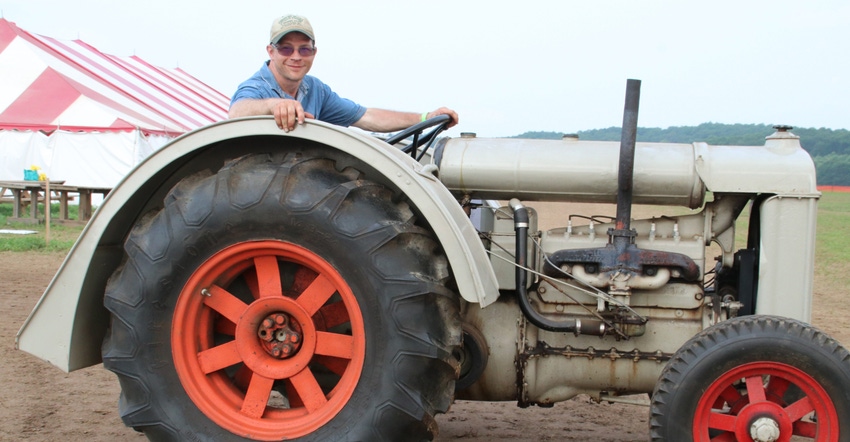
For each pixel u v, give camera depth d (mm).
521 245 3287
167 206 3006
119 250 3268
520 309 3355
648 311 3363
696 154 3314
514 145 3443
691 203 3330
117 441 3824
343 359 3141
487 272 2912
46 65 17344
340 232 2854
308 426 2947
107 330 3238
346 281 2887
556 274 3367
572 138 3475
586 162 3338
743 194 3338
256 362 3033
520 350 3369
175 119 18875
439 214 2820
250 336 3043
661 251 3273
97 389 4699
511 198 3424
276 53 3600
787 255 3217
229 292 3146
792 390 3049
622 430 4250
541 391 3412
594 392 3416
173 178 3205
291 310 3012
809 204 3213
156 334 2984
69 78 17672
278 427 2980
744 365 2943
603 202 3412
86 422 4098
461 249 2809
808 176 3225
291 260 3027
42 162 15820
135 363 2992
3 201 16516
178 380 2998
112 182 15578
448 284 3064
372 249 2842
